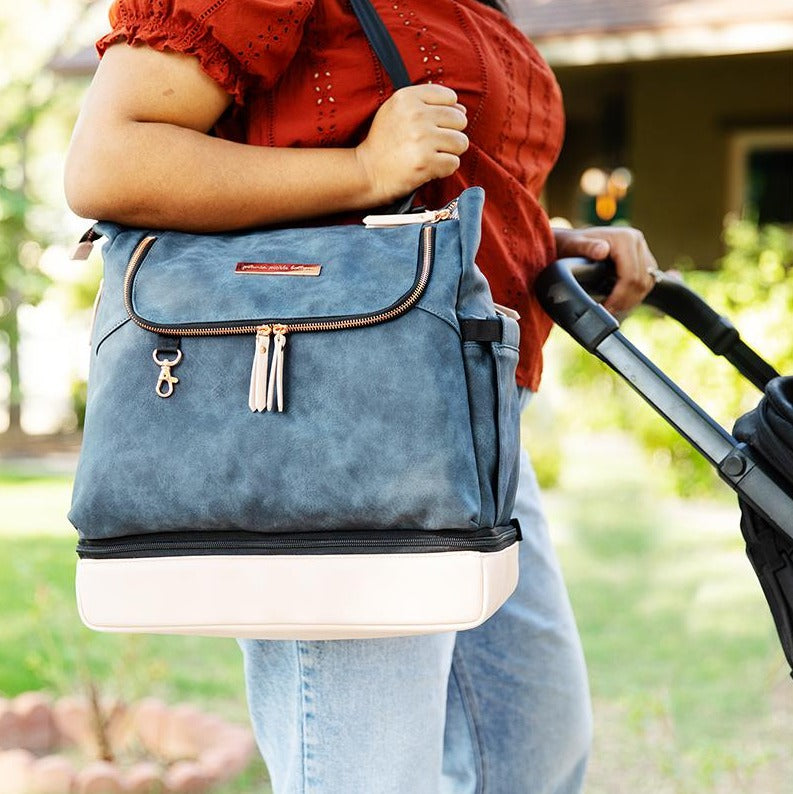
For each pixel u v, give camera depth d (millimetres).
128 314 1299
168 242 1355
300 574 1241
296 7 1343
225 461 1237
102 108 1319
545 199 12328
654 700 3436
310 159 1357
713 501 7520
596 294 1840
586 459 9000
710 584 5441
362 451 1214
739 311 7727
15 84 10875
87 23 13023
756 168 10461
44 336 12953
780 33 8320
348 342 1239
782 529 1292
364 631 1247
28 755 3334
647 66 10555
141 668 4156
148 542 1277
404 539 1224
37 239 10664
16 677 4156
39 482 9703
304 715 1405
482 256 1510
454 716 1774
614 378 8805
